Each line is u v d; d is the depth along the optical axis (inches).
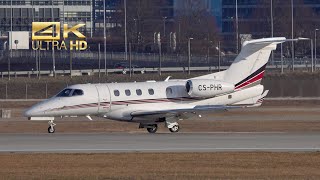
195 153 4301.2
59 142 4926.2
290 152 4335.6
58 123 6761.8
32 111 5821.9
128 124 6673.2
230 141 4950.8
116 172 3683.6
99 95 5915.4
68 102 5861.2
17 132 5920.3
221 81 6151.6
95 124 6658.5
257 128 6195.9
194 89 6058.1
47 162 3993.6
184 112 5876.0
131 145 4734.3
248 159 4077.3
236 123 6678.2
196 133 5674.2
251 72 6235.2
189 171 3705.7
